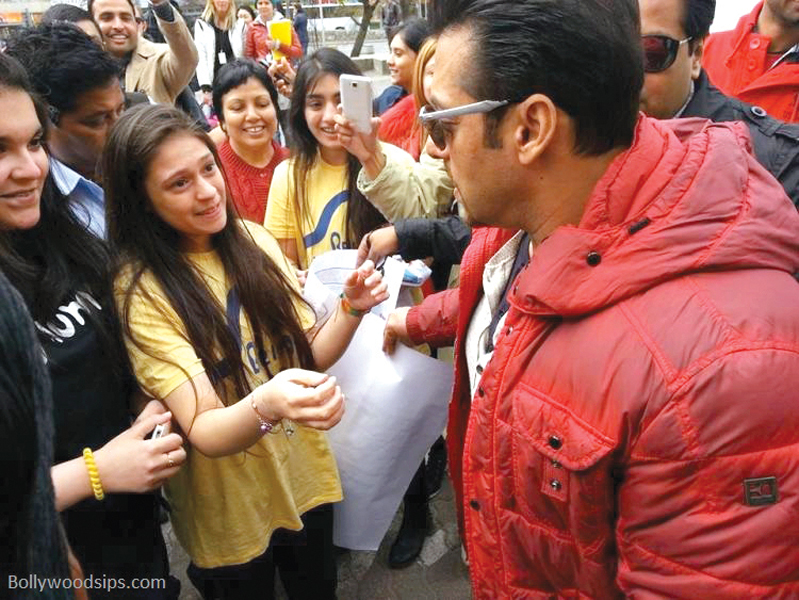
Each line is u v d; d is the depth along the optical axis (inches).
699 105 56.1
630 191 29.3
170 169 47.8
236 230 55.0
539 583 35.7
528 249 40.3
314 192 81.0
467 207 33.3
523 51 27.5
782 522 25.1
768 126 54.1
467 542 39.0
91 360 46.7
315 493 61.9
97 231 57.6
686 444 26.0
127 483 42.9
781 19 71.8
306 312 59.3
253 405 44.8
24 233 46.4
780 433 25.2
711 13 52.3
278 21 146.5
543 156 29.8
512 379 32.7
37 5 416.2
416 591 80.1
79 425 45.9
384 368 62.5
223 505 55.0
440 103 30.7
